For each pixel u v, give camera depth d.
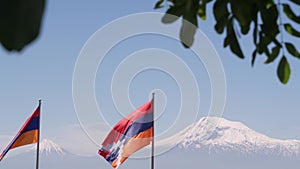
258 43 3.51
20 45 0.91
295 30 3.56
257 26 3.41
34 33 0.92
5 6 0.91
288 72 3.60
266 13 3.45
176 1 3.12
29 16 0.92
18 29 0.91
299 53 3.58
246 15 3.19
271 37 3.52
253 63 3.54
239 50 3.41
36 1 0.93
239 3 3.19
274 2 3.54
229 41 3.43
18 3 0.92
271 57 3.58
